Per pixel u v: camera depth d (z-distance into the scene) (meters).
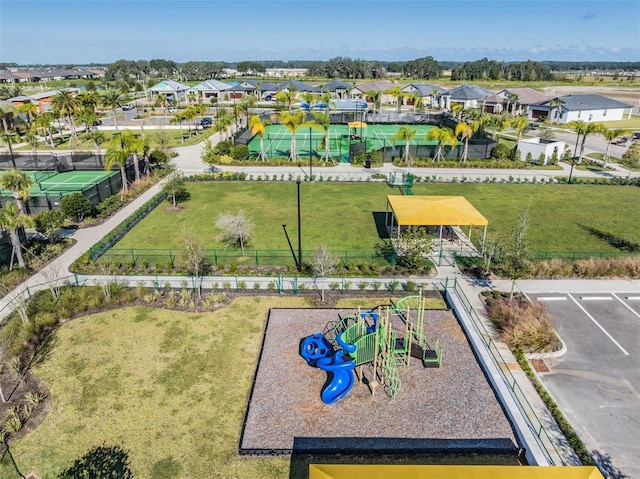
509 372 18.55
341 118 85.81
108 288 23.98
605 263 27.33
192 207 38.75
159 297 24.56
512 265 23.73
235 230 29.91
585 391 17.80
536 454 14.62
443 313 23.38
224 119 66.00
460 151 55.97
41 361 19.39
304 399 17.31
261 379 18.31
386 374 18.23
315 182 46.47
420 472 11.63
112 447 15.20
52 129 72.75
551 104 86.88
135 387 17.89
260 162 53.41
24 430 15.86
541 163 53.47
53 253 29.53
